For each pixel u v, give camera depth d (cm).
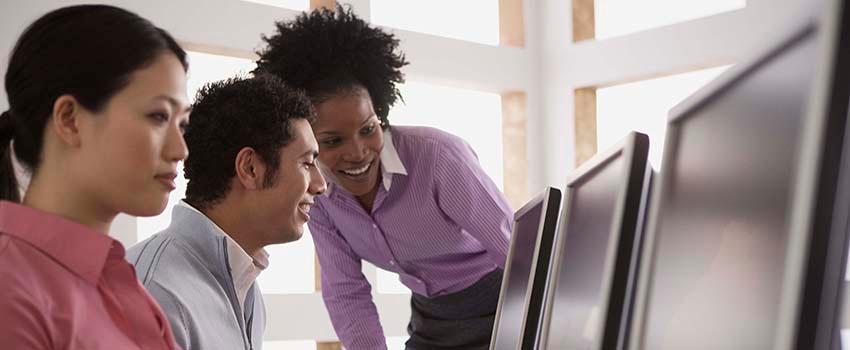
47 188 103
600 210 130
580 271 138
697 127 98
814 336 68
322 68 241
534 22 573
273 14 453
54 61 100
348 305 285
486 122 568
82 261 102
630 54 537
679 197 101
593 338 119
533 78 570
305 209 184
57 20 102
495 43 569
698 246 92
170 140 105
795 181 70
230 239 174
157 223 434
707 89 94
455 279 268
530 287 166
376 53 249
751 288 78
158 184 104
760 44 80
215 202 176
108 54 101
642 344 104
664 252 103
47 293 97
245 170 174
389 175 253
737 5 513
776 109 76
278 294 460
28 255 99
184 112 109
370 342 284
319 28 244
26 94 101
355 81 242
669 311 98
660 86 543
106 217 106
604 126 563
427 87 540
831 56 66
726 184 87
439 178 252
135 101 102
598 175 136
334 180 251
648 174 119
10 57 104
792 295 68
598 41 549
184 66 110
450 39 531
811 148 67
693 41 513
